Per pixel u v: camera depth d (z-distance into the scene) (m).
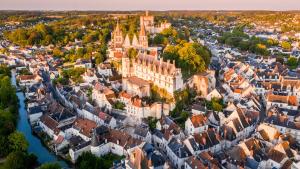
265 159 165.12
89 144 188.00
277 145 165.75
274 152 163.00
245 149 168.38
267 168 162.00
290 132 198.38
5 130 198.50
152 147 181.75
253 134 195.88
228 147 190.00
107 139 189.38
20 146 187.62
